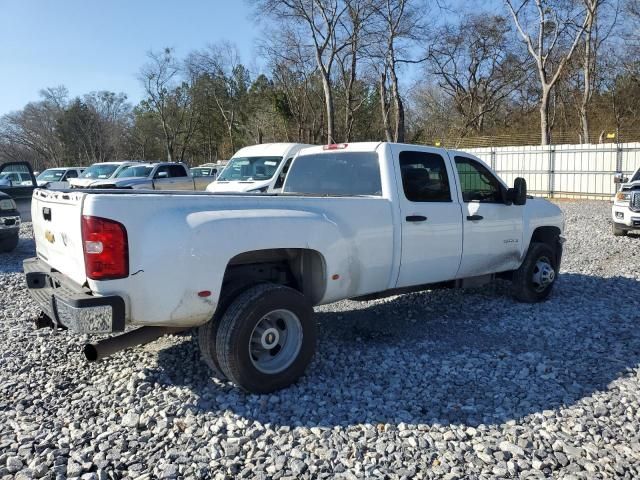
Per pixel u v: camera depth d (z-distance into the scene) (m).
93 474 3.23
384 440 3.61
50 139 82.00
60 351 5.27
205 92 64.69
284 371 4.36
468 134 45.81
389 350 5.25
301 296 4.44
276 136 49.72
